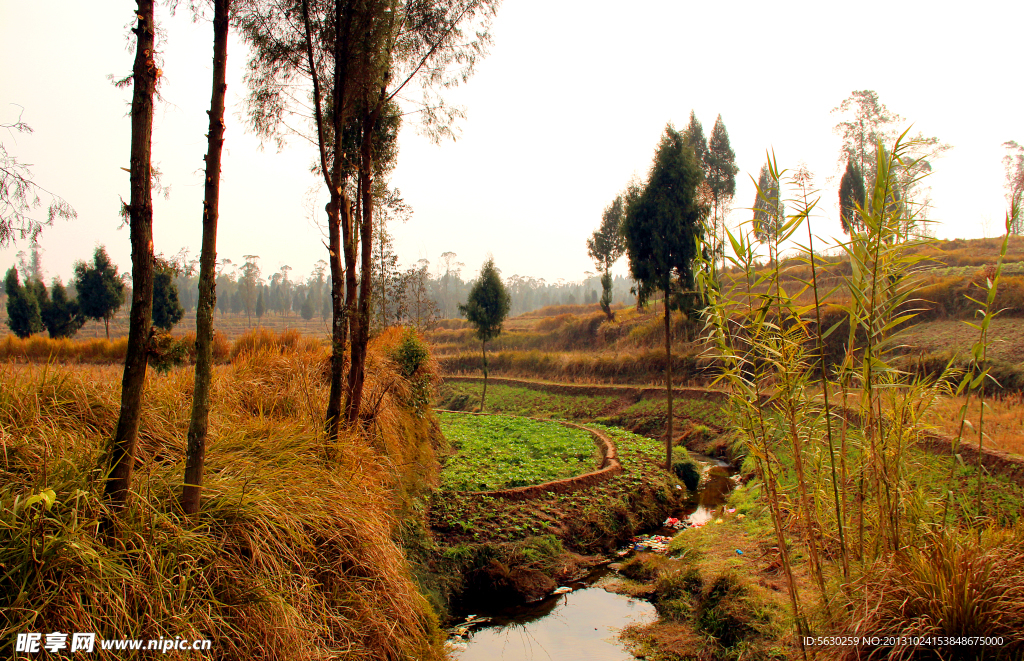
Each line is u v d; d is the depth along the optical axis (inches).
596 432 672.4
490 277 1094.4
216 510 171.3
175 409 233.5
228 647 146.4
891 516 159.6
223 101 176.1
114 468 154.0
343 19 273.3
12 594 125.1
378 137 356.5
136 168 153.6
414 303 889.5
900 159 158.2
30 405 183.2
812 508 181.5
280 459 223.3
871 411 162.6
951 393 173.5
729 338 174.4
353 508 217.6
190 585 147.3
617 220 1553.9
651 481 471.8
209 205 172.1
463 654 245.3
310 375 351.3
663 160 573.0
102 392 212.1
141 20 152.6
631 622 276.7
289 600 168.1
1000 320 690.8
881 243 160.1
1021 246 1310.3
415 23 324.8
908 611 140.0
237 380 311.1
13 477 151.6
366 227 318.3
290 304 4840.1
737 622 228.1
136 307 156.4
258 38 286.2
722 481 538.6
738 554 295.6
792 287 903.7
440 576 294.8
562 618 283.1
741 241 165.6
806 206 161.3
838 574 165.6
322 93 312.7
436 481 394.3
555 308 2632.9
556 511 385.1
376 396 377.1
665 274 574.9
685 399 861.2
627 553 371.9
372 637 184.7
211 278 171.6
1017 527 166.4
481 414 850.1
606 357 1170.6
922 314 780.0
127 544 147.4
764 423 168.9
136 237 155.0
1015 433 373.1
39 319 1502.2
